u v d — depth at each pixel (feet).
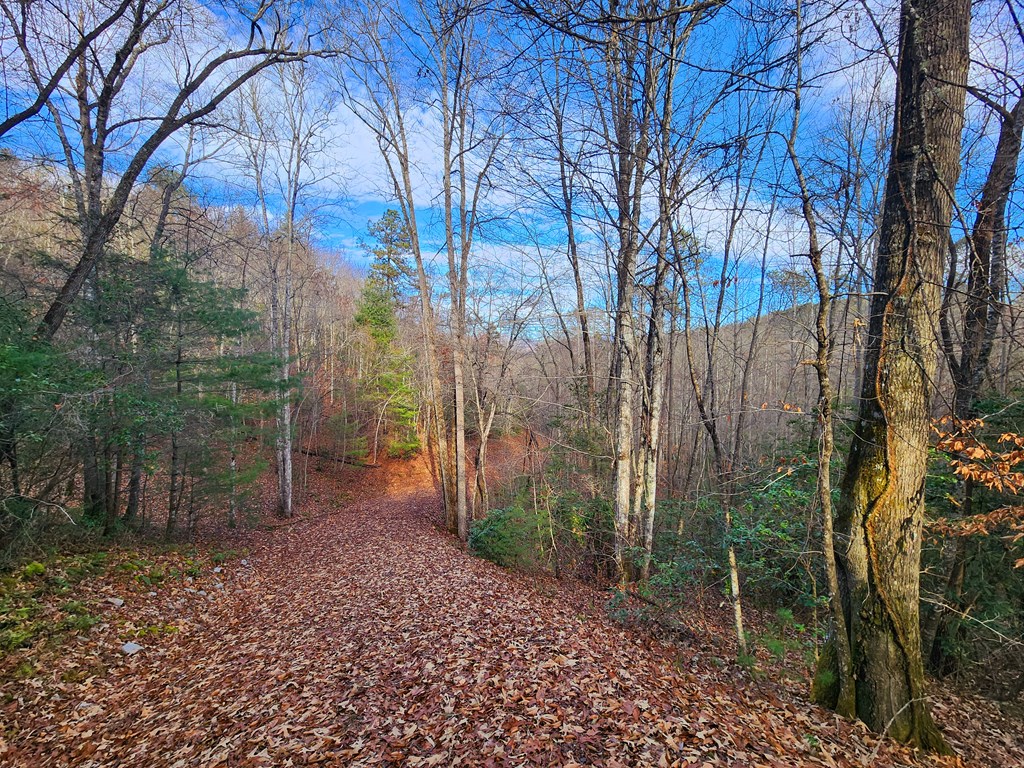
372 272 108.47
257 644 24.35
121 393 30.91
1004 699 23.40
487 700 16.14
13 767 15.65
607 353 62.13
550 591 34.88
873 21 14.84
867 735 15.57
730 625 27.12
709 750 13.48
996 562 22.80
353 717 15.84
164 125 31.83
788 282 47.47
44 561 27.63
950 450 19.99
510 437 77.20
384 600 28.78
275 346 62.85
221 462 47.11
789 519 24.07
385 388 102.53
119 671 22.06
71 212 36.55
